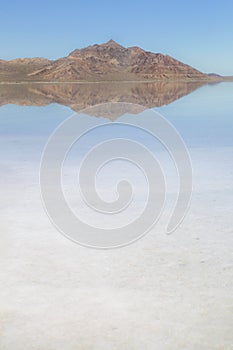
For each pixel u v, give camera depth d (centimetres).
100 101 1692
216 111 1227
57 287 260
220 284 260
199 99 1819
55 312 237
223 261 288
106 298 248
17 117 1160
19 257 297
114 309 238
